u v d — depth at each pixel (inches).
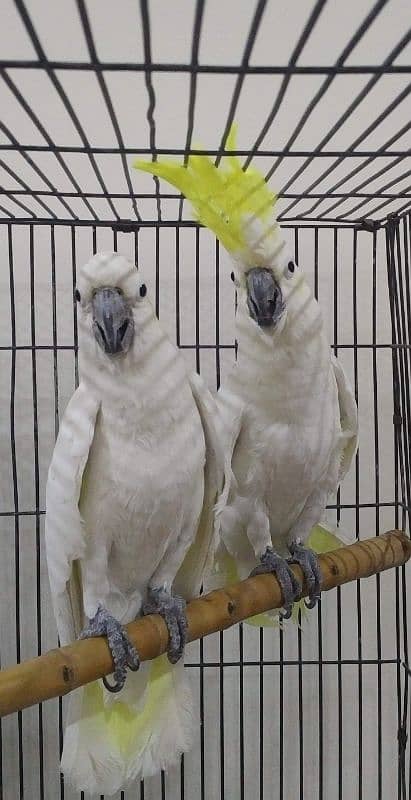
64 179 56.1
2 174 56.0
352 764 65.6
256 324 39.8
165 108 51.5
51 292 59.1
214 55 48.0
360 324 60.5
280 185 55.6
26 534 60.6
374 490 62.1
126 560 38.3
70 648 34.0
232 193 38.9
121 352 35.4
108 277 35.8
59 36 47.8
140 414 35.9
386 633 64.9
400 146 52.5
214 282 59.7
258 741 64.6
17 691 30.4
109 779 40.4
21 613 61.3
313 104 28.9
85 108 51.8
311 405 41.5
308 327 40.5
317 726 65.2
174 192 56.9
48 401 59.6
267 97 51.5
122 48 48.2
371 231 55.0
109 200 47.6
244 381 41.5
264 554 44.0
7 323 59.1
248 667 64.6
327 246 59.4
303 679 65.4
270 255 39.4
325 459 42.8
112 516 36.3
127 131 52.1
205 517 39.8
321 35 47.3
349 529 62.3
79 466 35.1
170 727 41.6
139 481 35.9
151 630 36.9
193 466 36.8
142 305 36.3
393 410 57.7
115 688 36.8
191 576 41.3
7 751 62.7
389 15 46.3
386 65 24.8
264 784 65.2
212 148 52.1
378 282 60.2
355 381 58.1
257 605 40.9
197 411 37.8
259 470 42.4
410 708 63.9
